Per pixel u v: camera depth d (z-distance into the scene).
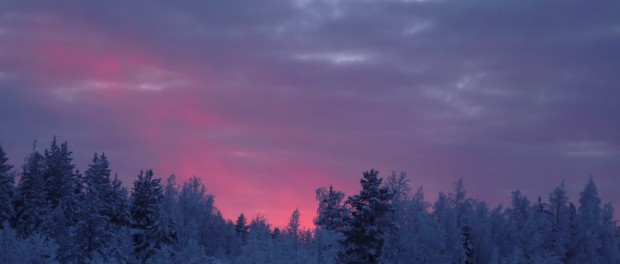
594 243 68.25
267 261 42.69
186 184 79.12
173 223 55.66
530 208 69.88
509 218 70.25
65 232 54.00
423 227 60.44
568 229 69.62
